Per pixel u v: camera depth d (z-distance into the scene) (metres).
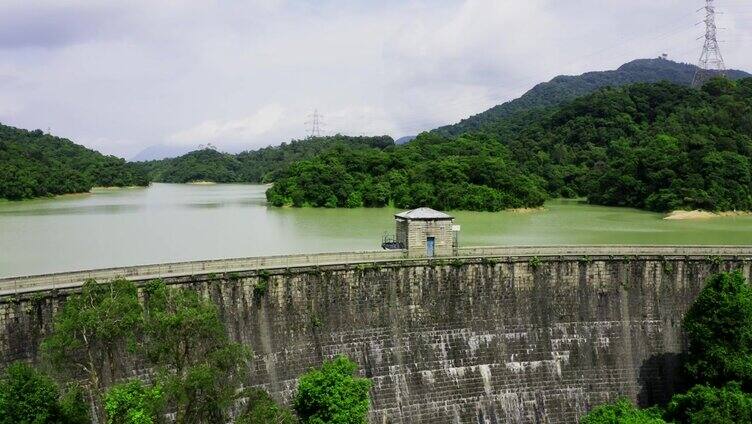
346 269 83.06
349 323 83.38
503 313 90.12
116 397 49.09
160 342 49.00
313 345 80.75
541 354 90.31
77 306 50.34
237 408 69.38
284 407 73.12
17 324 64.44
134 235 173.00
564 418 88.50
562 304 92.31
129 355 64.81
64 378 57.25
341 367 63.88
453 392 85.56
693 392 71.56
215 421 51.06
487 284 89.81
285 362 78.75
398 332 85.50
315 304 81.62
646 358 93.12
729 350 75.12
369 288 84.50
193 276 73.94
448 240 91.62
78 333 49.09
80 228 190.00
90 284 52.44
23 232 179.75
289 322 80.00
